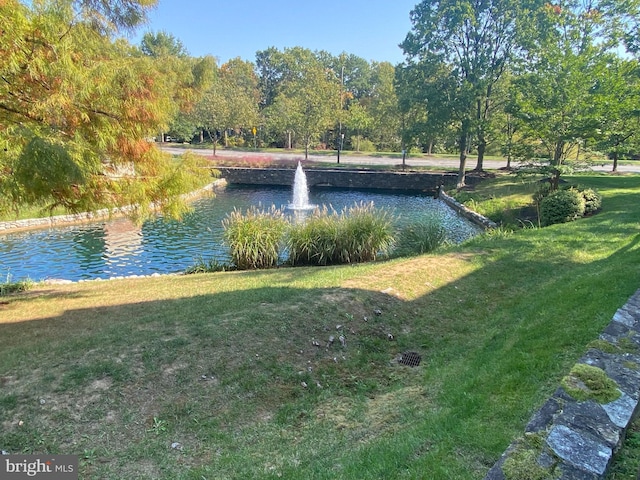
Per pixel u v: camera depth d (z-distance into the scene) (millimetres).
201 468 2414
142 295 5766
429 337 4363
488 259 6613
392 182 24828
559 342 3176
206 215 15703
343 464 2266
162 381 3227
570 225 8727
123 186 5023
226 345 3727
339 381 3553
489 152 34062
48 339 3998
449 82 20094
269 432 2834
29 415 2775
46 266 9789
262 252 8438
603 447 1538
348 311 4562
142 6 4789
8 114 3867
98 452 2537
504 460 1518
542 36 16875
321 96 29891
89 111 4062
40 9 3748
